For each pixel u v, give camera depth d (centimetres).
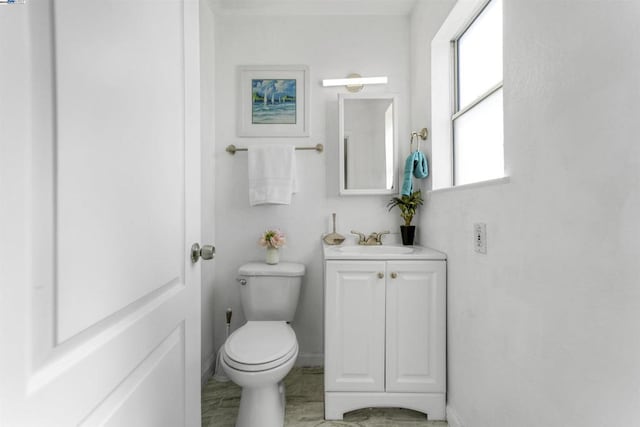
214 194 215
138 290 63
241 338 149
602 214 67
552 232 83
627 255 62
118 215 56
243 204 216
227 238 216
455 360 147
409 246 198
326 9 213
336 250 184
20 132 38
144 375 67
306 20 217
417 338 158
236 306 215
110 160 54
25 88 38
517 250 99
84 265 48
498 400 110
